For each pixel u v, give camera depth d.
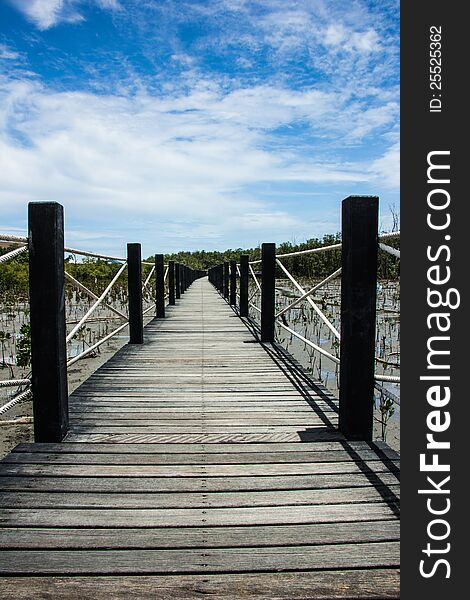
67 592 1.14
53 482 1.68
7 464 1.82
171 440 2.07
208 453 1.94
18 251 1.85
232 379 3.15
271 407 2.55
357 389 2.06
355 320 2.04
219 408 2.53
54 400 2.03
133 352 4.09
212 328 5.62
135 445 2.01
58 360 2.01
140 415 2.41
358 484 1.68
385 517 1.48
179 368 3.47
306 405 2.59
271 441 2.06
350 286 2.02
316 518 1.46
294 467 1.81
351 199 1.99
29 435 3.24
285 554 1.29
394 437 3.29
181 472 1.77
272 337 4.63
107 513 1.48
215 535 1.37
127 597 1.12
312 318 8.87
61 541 1.33
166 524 1.42
